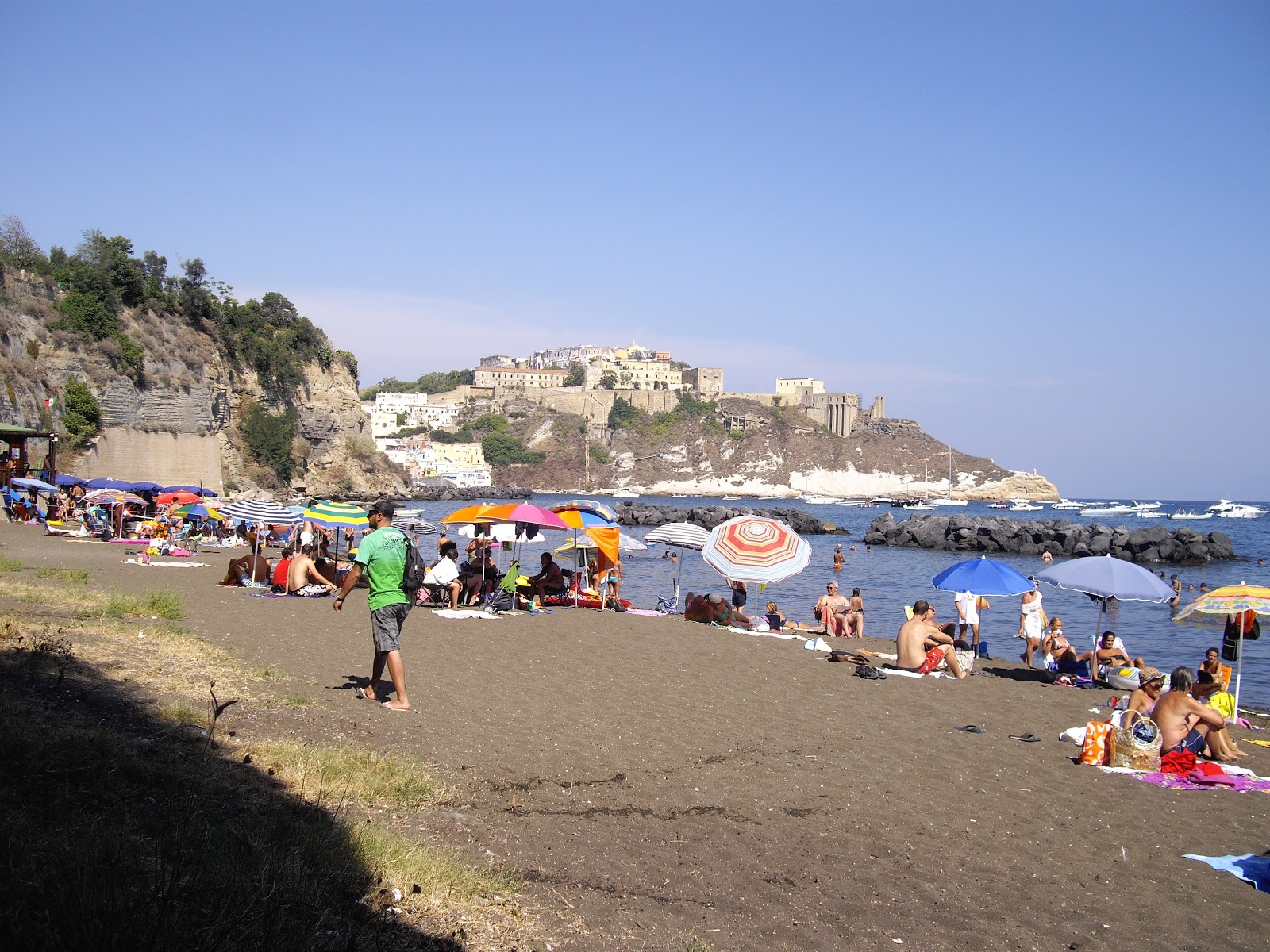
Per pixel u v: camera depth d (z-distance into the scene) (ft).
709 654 54.70
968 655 54.39
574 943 17.92
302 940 15.39
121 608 51.08
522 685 42.57
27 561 80.33
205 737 27.17
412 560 36.19
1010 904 22.30
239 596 68.49
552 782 28.45
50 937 13.41
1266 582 184.14
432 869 19.85
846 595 125.70
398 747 30.22
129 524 130.11
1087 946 20.29
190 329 324.39
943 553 256.11
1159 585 53.21
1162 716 37.32
